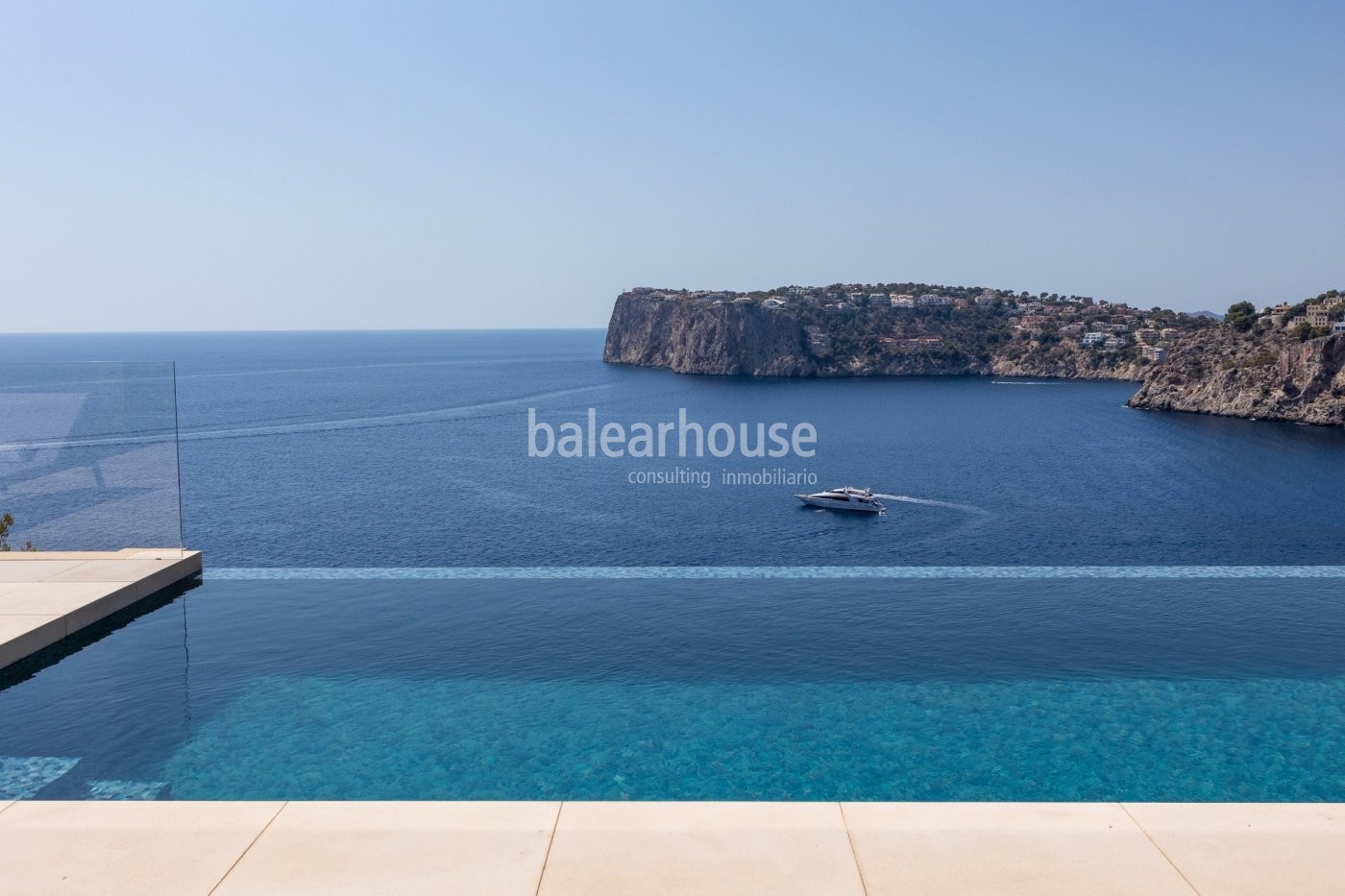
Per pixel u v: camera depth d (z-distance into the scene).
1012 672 14.09
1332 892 5.18
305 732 11.59
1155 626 16.53
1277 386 98.94
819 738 11.52
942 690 13.30
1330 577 20.67
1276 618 17.11
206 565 31.55
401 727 11.78
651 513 44.84
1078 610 17.78
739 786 10.16
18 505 18.28
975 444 79.31
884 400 126.44
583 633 16.16
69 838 5.80
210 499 46.81
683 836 5.81
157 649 14.65
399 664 14.29
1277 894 5.16
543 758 10.88
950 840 5.77
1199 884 5.27
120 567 17.11
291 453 66.50
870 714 12.35
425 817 6.08
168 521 18.53
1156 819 6.08
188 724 11.74
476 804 6.27
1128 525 43.53
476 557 33.88
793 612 17.72
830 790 10.04
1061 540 40.00
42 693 12.66
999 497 51.91
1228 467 64.75
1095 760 10.80
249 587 18.67
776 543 38.50
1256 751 11.06
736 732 11.73
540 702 12.75
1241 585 19.84
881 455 71.38
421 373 170.38
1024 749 11.15
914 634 16.14
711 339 177.50
